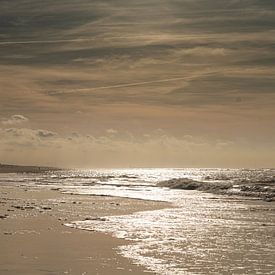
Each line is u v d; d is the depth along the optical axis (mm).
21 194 67625
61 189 83438
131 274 17172
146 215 37844
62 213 39406
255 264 18969
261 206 45594
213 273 17438
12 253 21125
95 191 75750
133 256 20547
